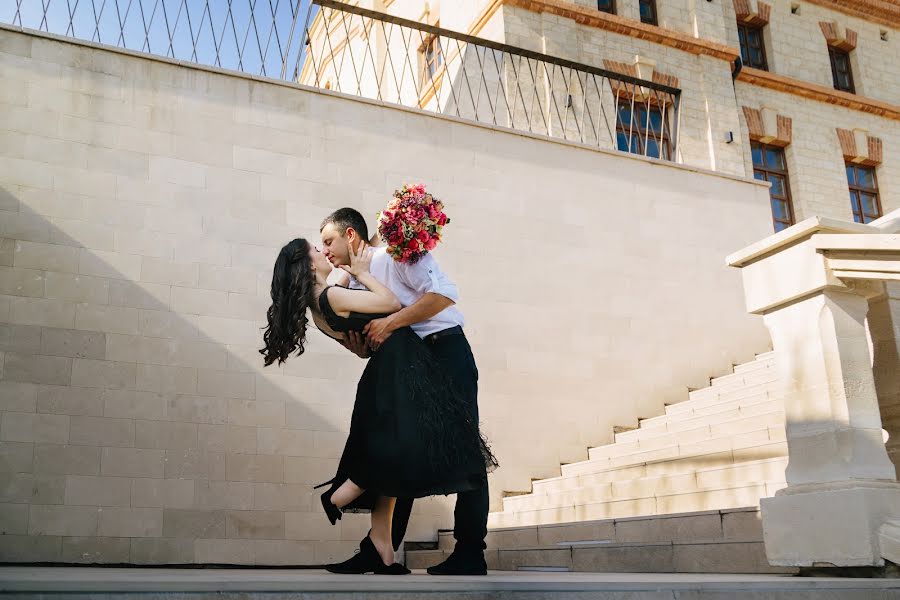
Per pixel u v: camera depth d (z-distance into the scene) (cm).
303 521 687
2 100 675
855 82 1570
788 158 1441
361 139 796
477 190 837
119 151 702
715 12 1412
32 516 609
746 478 509
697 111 1338
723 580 296
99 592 194
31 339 639
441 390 318
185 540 647
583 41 1273
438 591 231
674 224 931
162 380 670
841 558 358
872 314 434
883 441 383
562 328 837
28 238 657
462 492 338
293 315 343
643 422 829
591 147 907
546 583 248
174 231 703
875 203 1520
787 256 411
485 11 1230
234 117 749
